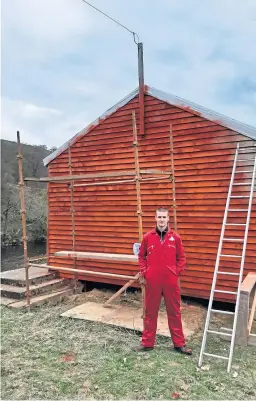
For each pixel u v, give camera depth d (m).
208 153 6.81
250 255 6.41
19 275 8.27
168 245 4.82
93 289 8.27
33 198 22.27
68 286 8.36
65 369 4.58
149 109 7.47
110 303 7.13
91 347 5.19
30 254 16.92
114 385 4.13
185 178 7.08
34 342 5.42
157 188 7.39
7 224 20.27
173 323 4.93
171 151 6.70
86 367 4.60
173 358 4.74
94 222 8.23
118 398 3.89
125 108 7.78
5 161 24.20
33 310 6.92
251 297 5.92
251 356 4.79
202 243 6.90
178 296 4.90
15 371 4.55
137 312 6.52
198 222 6.95
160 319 6.14
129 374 4.36
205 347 5.11
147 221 7.52
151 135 7.45
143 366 4.54
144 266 5.00
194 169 6.98
